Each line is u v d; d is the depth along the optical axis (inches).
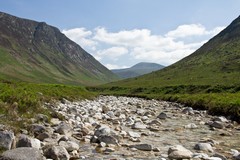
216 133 705.6
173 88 3105.3
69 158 421.7
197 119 978.7
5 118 552.7
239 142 600.1
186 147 537.6
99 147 506.0
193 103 1510.8
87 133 617.0
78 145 491.8
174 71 5187.0
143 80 5231.3
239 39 5831.7
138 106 1512.1
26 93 853.2
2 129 481.1
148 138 617.3
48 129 584.7
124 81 6205.7
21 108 669.9
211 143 566.9
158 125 826.8
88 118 842.8
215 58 5108.3
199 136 660.7
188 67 5098.4
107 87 4918.8
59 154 410.0
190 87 2928.2
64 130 590.2
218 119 932.0
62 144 470.9
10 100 701.3
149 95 2925.7
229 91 2335.1
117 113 1066.7
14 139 415.8
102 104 1558.8
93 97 2272.4
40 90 1381.6
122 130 697.0
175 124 858.1
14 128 505.0
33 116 647.8
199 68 4645.7
